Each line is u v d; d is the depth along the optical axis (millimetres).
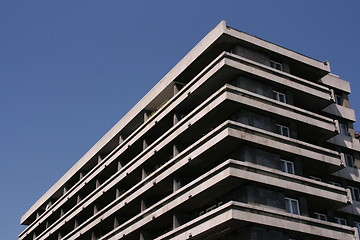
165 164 46625
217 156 42469
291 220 38938
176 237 41812
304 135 46812
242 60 42906
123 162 57094
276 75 44562
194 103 47031
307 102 47750
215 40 43812
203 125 44188
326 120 46094
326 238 40406
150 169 51844
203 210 43406
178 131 46000
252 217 37000
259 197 38750
